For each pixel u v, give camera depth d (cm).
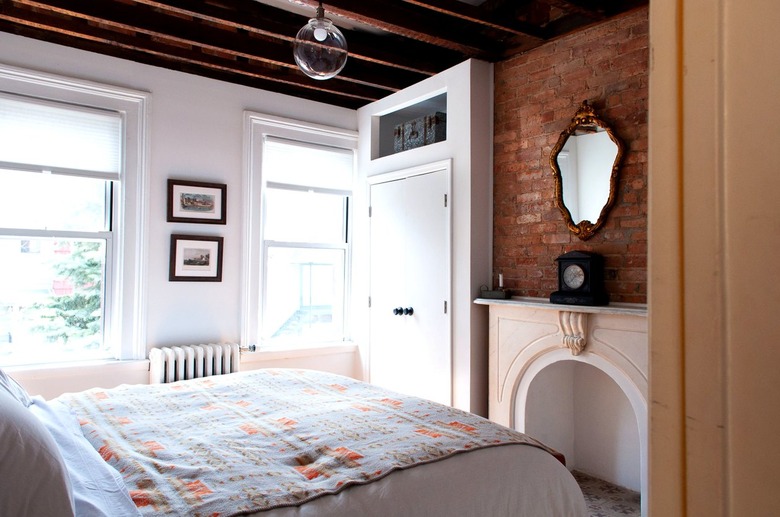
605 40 309
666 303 44
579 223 317
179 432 194
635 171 293
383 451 172
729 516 38
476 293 364
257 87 421
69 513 121
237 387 262
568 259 312
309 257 452
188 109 390
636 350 278
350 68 399
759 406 37
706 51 41
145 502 137
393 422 205
